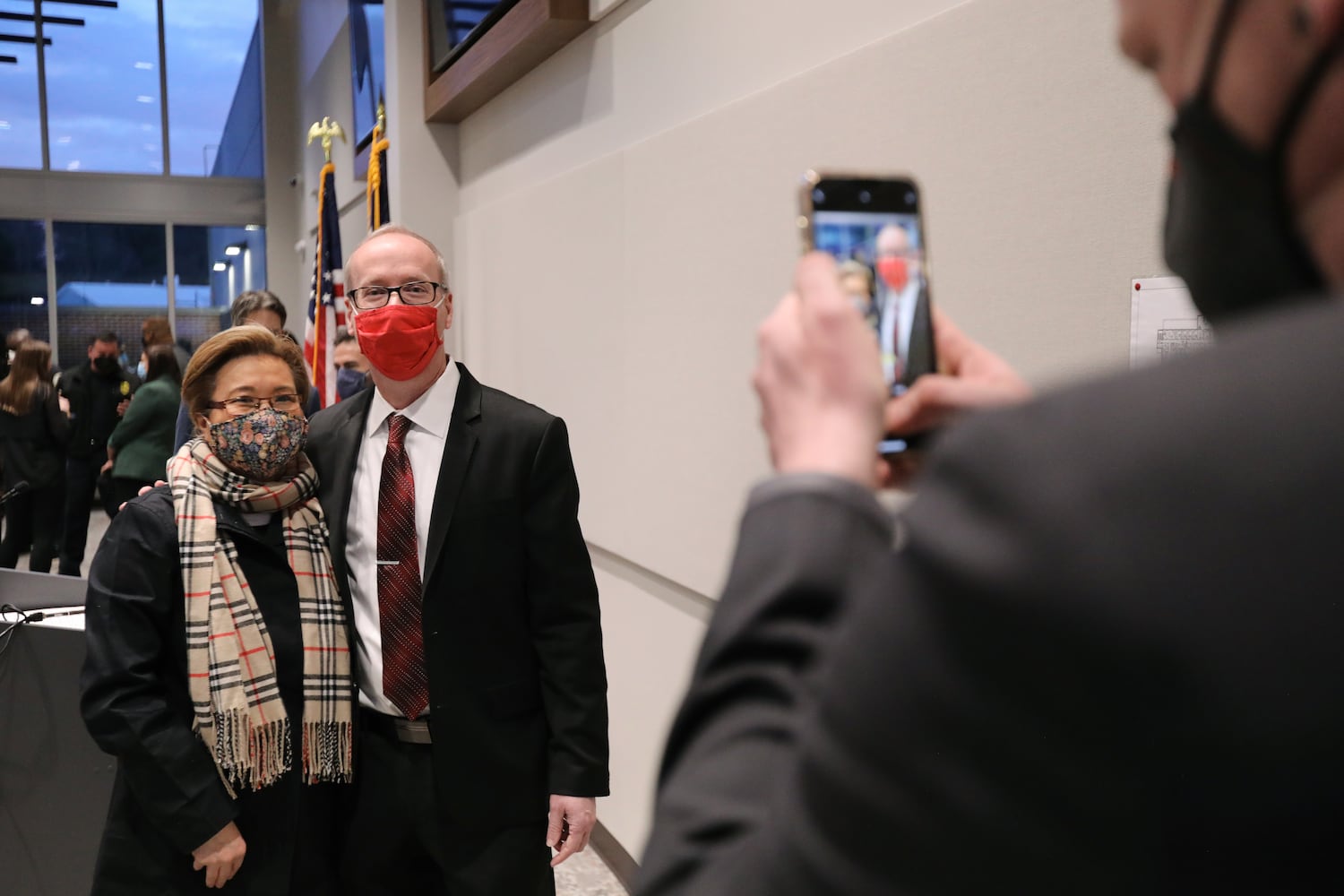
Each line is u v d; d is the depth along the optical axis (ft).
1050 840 0.83
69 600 9.03
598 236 10.58
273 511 6.16
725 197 8.01
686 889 1.10
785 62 7.53
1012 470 0.87
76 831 8.50
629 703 10.51
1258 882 0.78
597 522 10.92
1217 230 1.01
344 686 6.11
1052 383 0.95
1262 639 0.76
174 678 5.94
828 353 1.39
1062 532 0.82
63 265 37.78
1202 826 0.79
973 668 0.84
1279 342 0.84
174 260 38.83
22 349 21.25
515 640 6.31
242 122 39.50
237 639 5.84
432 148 16.44
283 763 5.89
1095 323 4.78
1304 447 0.79
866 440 1.35
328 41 28.60
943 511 0.91
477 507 6.17
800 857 0.95
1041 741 0.82
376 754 6.25
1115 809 0.80
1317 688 0.76
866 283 1.86
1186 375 0.86
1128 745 0.79
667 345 9.11
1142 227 4.51
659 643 9.71
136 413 19.12
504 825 6.16
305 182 34.37
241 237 39.40
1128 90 4.56
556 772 6.18
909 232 1.90
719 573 8.30
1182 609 0.78
